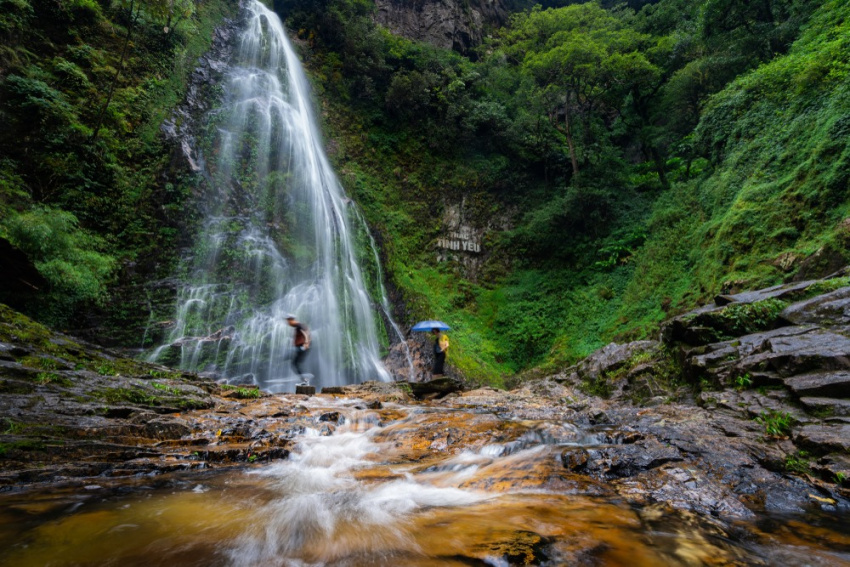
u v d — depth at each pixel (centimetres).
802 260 1114
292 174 2103
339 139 2509
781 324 685
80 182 1456
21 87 1409
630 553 248
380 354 1889
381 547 257
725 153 1747
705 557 245
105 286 1343
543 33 2919
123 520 294
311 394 983
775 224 1286
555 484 366
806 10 1800
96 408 533
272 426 573
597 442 475
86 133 1510
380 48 2712
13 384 541
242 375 1466
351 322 1891
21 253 1020
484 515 304
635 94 2603
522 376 1892
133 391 634
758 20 2003
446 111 2752
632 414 617
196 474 408
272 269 1761
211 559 242
